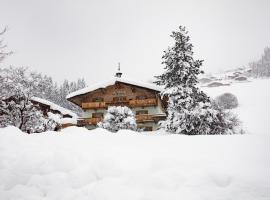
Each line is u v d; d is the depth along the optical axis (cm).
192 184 466
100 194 486
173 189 466
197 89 2731
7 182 588
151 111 3875
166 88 2803
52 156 649
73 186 534
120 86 4025
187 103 2545
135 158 595
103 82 3959
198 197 432
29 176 594
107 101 4012
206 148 636
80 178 546
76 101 4197
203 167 507
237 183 441
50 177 569
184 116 2409
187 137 777
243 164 504
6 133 867
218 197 423
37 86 3016
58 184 545
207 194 434
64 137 823
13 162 665
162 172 511
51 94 8362
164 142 728
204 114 2369
